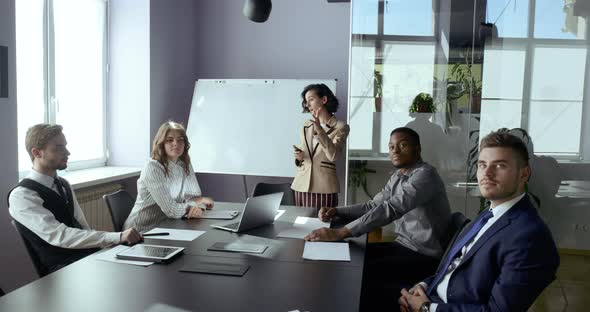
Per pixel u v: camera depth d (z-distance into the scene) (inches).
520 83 131.6
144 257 74.6
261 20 131.0
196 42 205.5
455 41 136.3
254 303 58.3
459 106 137.1
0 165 108.8
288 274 69.7
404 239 106.2
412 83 139.4
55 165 90.7
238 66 202.8
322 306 57.8
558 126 129.6
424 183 96.3
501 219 64.0
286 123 182.9
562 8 127.4
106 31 173.6
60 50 150.6
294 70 197.8
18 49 131.5
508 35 131.9
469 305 62.3
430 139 139.3
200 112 191.0
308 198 145.9
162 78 181.5
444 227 101.1
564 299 129.3
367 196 143.4
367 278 96.6
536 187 130.5
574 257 128.9
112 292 60.9
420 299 69.4
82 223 99.7
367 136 142.5
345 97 193.6
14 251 114.5
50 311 54.4
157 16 175.3
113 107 176.9
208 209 118.6
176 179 118.6
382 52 139.9
